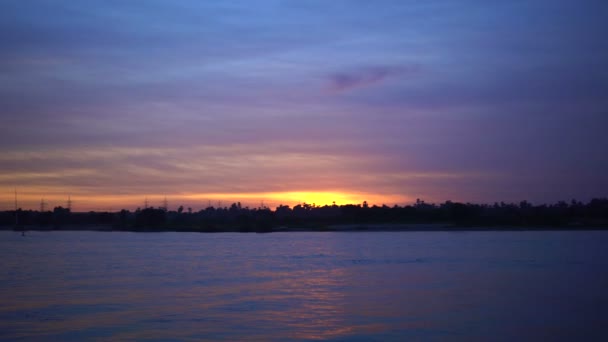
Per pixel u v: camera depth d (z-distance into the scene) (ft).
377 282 131.23
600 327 79.71
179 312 91.50
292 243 345.92
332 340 72.74
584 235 425.28
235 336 74.74
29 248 298.15
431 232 552.82
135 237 497.46
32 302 102.53
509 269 159.12
